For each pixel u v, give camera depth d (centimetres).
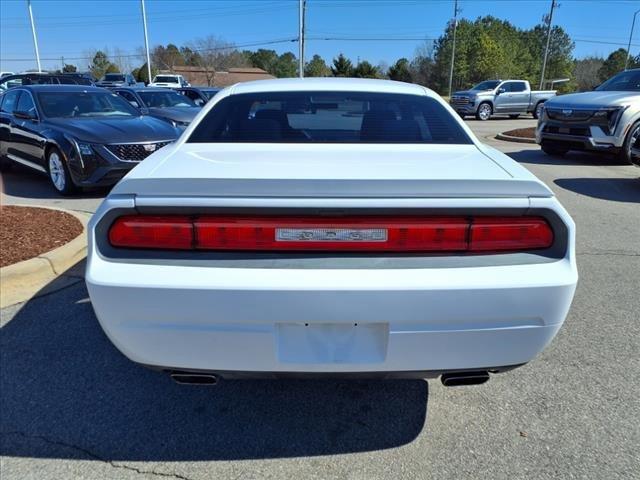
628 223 573
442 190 189
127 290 185
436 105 310
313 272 185
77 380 272
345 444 229
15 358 291
